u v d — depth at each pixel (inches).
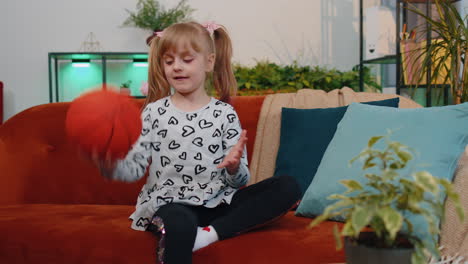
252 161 61.8
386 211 20.0
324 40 192.4
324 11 192.1
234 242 40.3
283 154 57.9
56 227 44.5
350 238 23.3
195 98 50.6
